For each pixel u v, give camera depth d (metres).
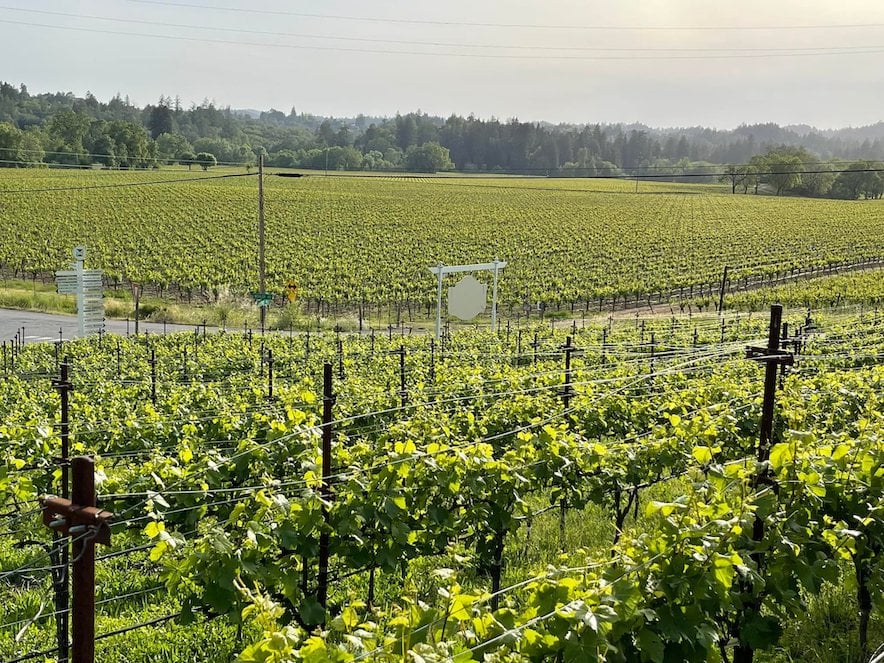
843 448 5.59
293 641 3.31
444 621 3.54
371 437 10.42
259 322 37.28
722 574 4.14
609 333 25.42
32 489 6.78
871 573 5.48
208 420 9.47
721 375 12.36
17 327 34.09
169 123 134.88
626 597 3.82
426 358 18.30
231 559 4.62
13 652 5.40
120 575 7.07
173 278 43.06
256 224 61.12
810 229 66.31
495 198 86.94
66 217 60.06
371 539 5.68
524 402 9.59
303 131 186.50
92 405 12.95
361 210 71.75
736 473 5.15
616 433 10.22
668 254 54.66
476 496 6.13
